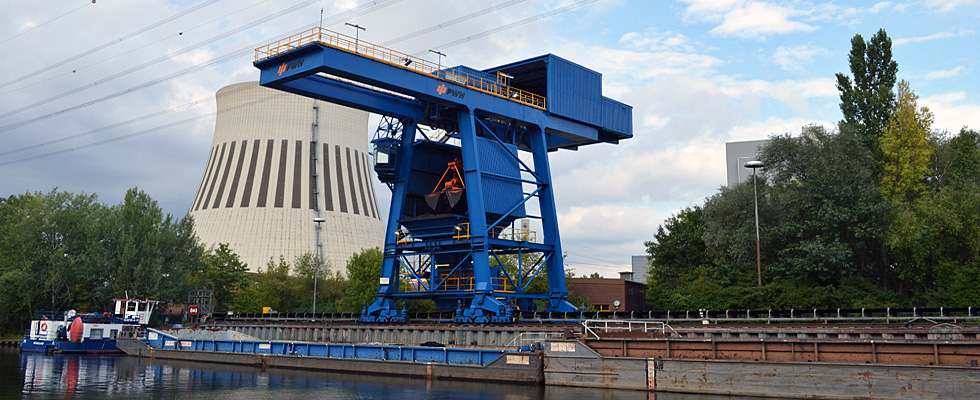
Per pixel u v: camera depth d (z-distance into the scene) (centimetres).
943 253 5625
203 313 7556
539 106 5150
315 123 12219
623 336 3219
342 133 12588
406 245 5009
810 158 5869
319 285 8962
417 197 5178
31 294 6931
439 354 3641
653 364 2975
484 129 4806
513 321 4428
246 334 5878
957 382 2445
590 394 2894
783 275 5869
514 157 4812
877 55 6500
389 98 4719
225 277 9088
